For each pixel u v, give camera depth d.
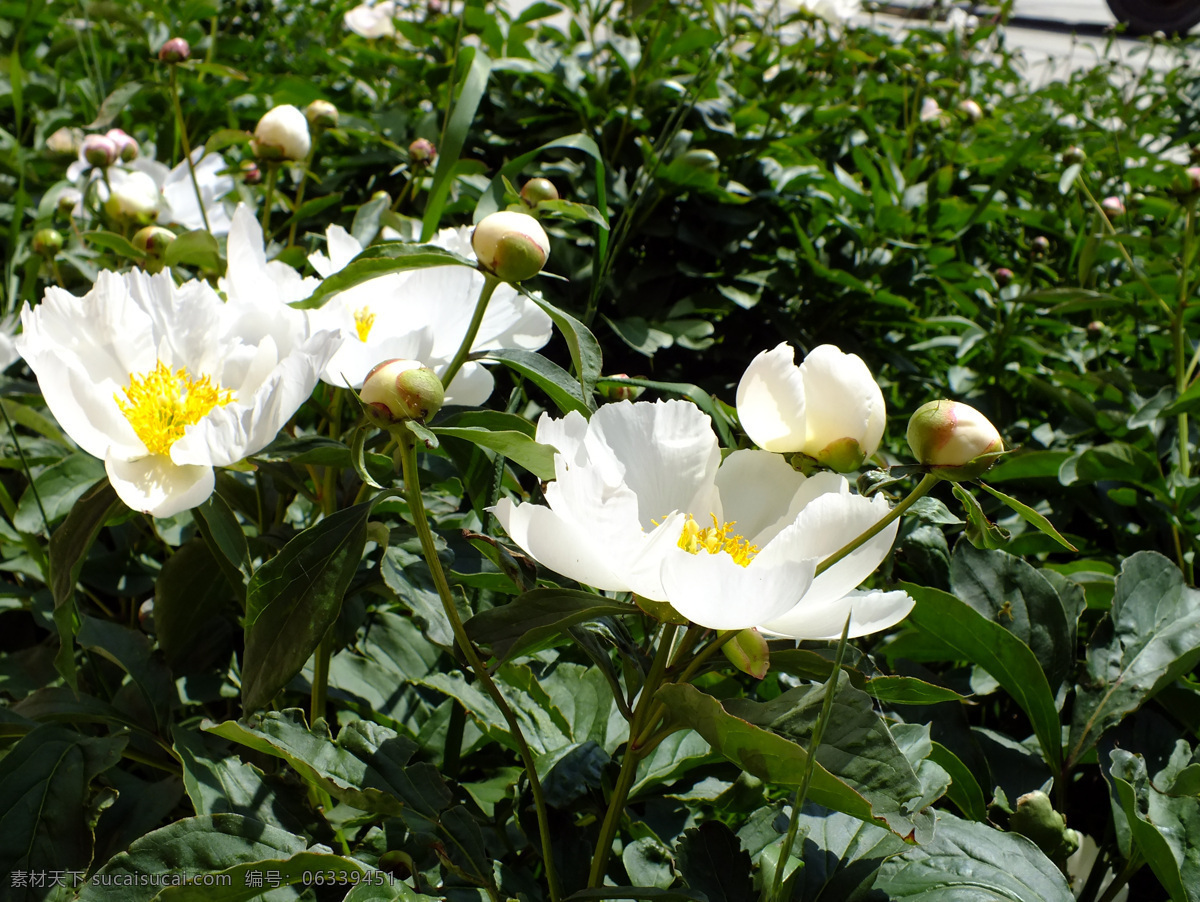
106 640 0.84
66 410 0.74
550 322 0.84
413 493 0.70
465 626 0.70
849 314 1.47
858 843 0.75
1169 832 0.77
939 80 1.93
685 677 0.70
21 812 0.75
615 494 0.66
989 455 0.67
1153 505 1.09
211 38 1.77
